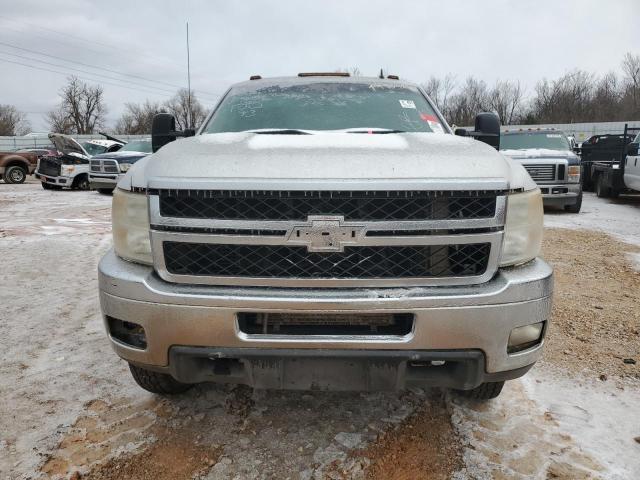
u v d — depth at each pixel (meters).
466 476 2.25
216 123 3.43
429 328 2.03
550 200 10.41
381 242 2.01
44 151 22.47
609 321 4.11
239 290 2.06
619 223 9.34
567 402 2.87
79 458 2.36
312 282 2.04
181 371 2.16
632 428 2.62
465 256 2.08
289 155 2.12
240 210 2.02
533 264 2.25
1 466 2.30
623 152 12.48
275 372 2.12
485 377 2.15
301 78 3.88
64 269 5.84
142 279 2.11
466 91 58.41
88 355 3.48
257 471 2.29
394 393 2.95
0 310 4.39
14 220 9.66
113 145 18.00
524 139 11.77
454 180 2.02
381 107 3.51
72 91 68.44
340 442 2.49
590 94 56.41
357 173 2.01
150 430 2.59
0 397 2.91
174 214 2.07
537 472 2.28
